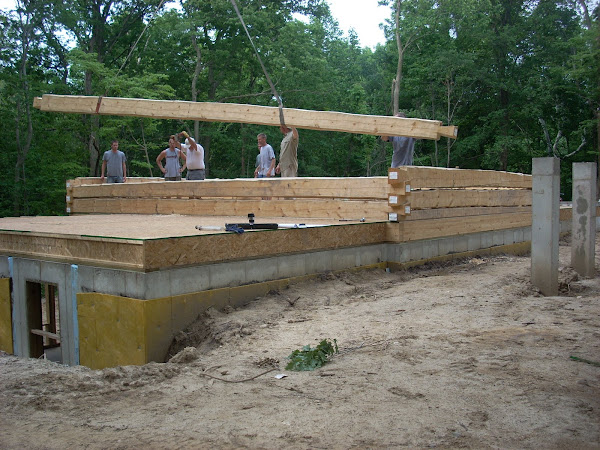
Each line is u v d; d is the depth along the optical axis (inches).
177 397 142.8
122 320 222.2
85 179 583.8
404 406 128.0
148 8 1141.1
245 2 1247.5
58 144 855.7
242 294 253.4
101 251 232.2
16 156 813.9
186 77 1343.5
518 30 1349.7
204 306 236.7
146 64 1255.5
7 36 823.7
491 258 401.1
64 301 252.4
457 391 136.1
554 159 255.0
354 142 1576.0
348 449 107.0
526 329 191.9
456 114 1448.1
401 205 323.3
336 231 298.4
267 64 1290.6
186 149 507.5
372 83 1715.1
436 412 123.6
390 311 232.7
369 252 319.3
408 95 1525.6
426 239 348.2
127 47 1224.8
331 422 120.4
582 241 302.2
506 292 257.4
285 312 241.9
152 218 396.5
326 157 1600.6
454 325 203.5
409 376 149.0
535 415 119.7
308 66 1312.7
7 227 305.4
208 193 420.8
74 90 1010.1
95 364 235.3
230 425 121.4
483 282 287.0
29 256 272.2
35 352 282.0
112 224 327.3
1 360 192.1
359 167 1647.4
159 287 220.2
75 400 142.1
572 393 132.0
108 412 133.0
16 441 116.2
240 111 356.5
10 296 285.3
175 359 185.6
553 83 1315.2
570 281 280.7
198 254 234.1
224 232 255.1
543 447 105.0
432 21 1343.5
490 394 133.1
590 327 190.7
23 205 828.6
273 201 382.6
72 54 883.4
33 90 800.3
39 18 840.3
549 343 173.3
